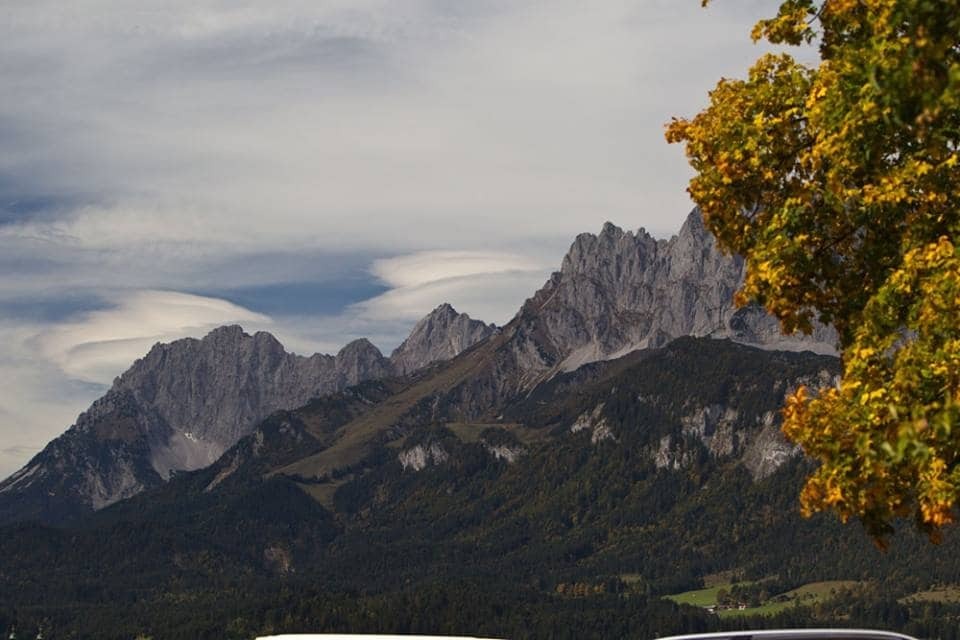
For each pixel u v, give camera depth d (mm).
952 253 22344
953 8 18375
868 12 20797
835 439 23266
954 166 23797
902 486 23094
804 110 25875
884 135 23562
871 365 23094
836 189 24047
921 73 18797
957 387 21109
